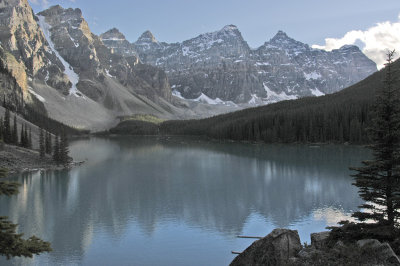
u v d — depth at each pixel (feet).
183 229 160.86
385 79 78.13
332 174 290.97
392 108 76.07
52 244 142.82
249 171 314.76
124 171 325.01
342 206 193.98
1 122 393.91
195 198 217.77
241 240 147.02
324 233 83.20
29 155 360.07
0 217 48.60
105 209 194.29
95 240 147.84
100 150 546.67
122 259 128.77
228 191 234.79
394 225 74.95
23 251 46.09
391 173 77.77
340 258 62.59
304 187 243.19
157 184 261.85
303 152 459.73
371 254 60.75
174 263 125.08
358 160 372.17
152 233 156.04
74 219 176.14
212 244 142.41
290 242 73.41
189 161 393.29
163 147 598.34
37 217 178.81
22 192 235.40
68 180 279.49
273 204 200.85
